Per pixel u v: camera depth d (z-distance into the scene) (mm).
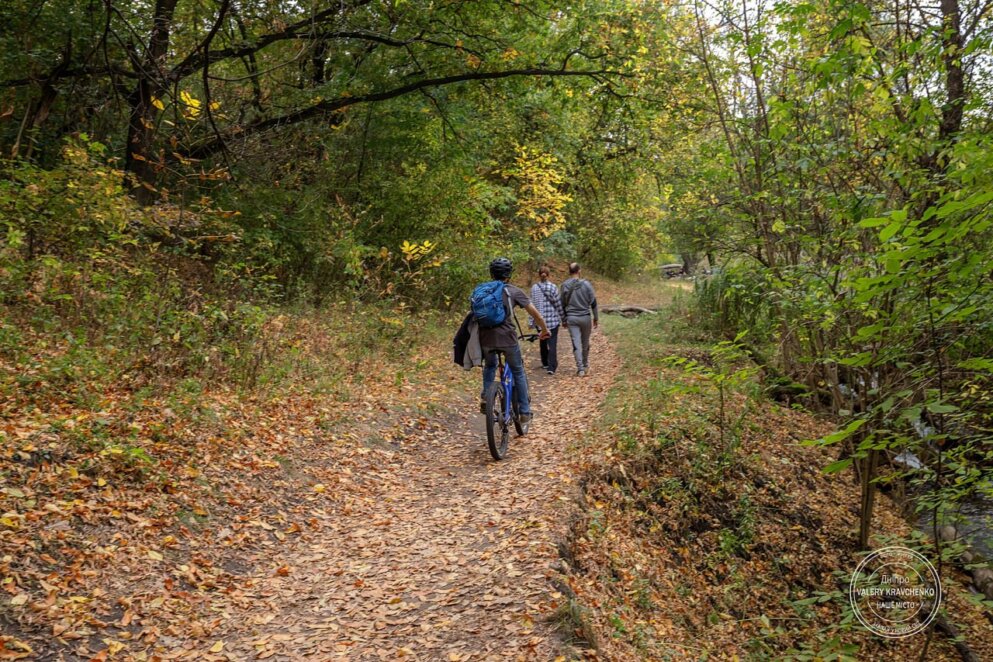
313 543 5570
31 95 11664
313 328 11227
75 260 8969
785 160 7961
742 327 13031
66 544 4480
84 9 11102
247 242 12719
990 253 2963
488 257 17062
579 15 13672
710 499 7676
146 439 5934
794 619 6469
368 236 15008
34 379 6211
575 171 22641
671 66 12867
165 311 8367
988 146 3959
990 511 7316
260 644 4070
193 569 4758
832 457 9453
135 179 9789
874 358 3764
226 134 11469
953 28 6430
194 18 11930
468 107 15961
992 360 3504
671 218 17797
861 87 6082
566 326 12109
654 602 5598
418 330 13133
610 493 6809
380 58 14156
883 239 2752
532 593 4379
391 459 7500
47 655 3602
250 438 6750
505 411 7613
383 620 4312
